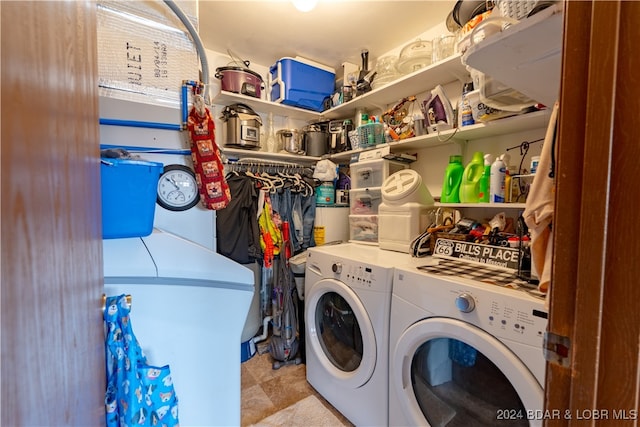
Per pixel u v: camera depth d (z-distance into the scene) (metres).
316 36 2.00
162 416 0.68
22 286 0.28
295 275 2.02
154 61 1.15
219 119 2.25
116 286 0.75
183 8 1.21
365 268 1.33
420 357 1.15
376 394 1.28
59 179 0.36
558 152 0.40
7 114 0.26
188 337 0.82
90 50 0.50
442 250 1.42
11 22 0.26
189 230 1.21
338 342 1.60
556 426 0.40
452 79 1.75
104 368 0.59
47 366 0.32
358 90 2.12
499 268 1.18
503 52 0.69
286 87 2.20
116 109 1.09
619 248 0.34
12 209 0.26
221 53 2.23
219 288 0.86
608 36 0.34
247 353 2.07
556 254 0.40
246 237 1.99
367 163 2.03
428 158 1.99
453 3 1.65
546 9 0.56
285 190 2.24
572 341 0.38
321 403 1.59
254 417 1.49
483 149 1.67
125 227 0.88
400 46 2.11
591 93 0.36
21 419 0.27
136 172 0.88
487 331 0.89
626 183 0.33
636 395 0.33
